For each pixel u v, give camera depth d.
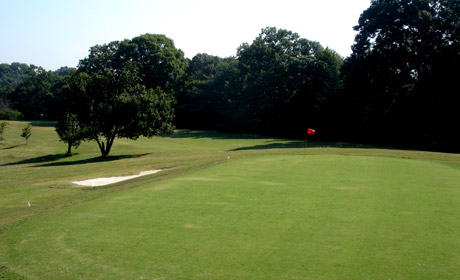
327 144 45.28
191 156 28.62
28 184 18.53
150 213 10.42
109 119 35.78
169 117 38.31
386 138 49.81
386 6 43.72
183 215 10.09
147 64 82.62
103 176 20.31
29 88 108.25
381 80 44.81
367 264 6.62
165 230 8.84
